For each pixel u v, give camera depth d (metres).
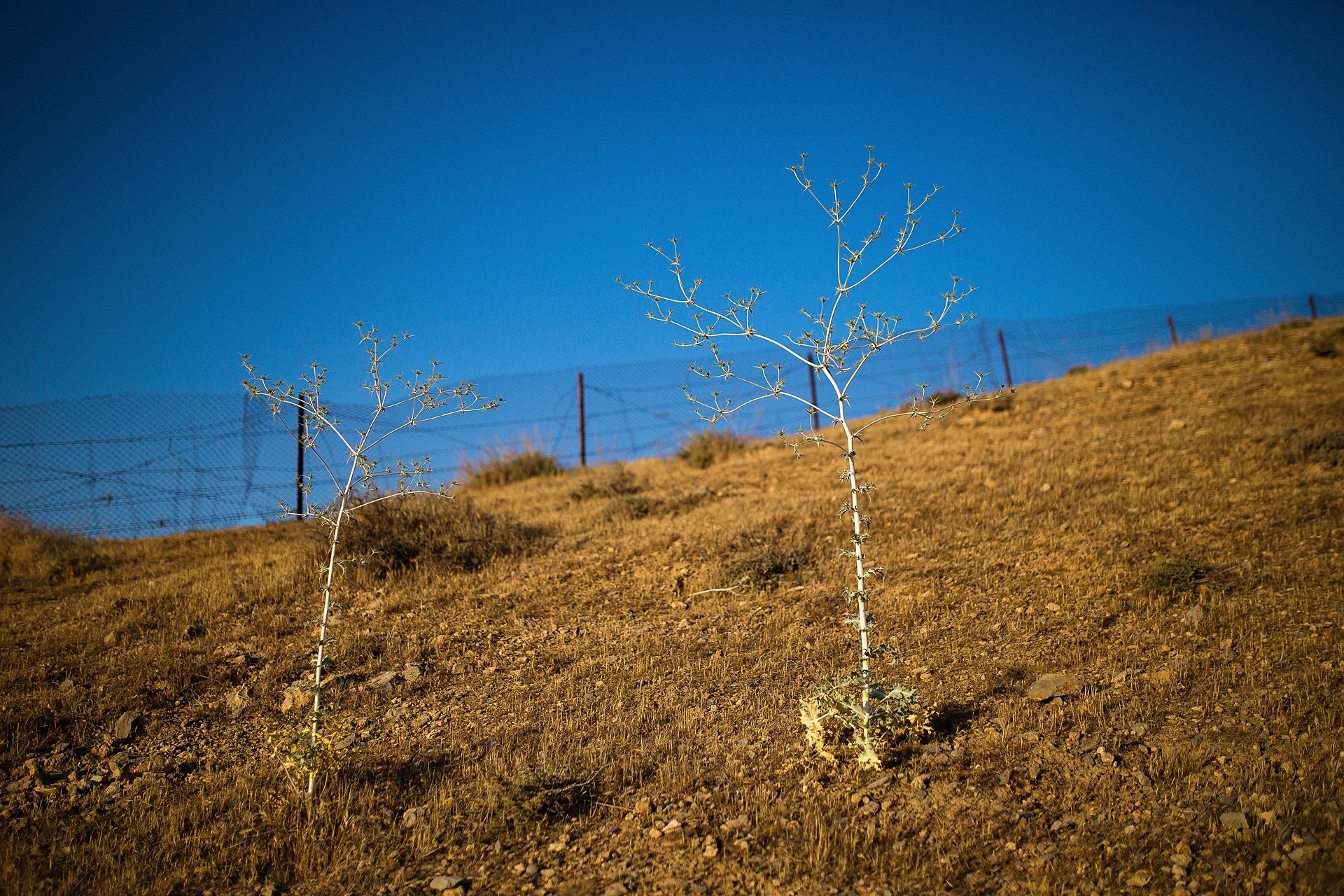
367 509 10.78
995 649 6.52
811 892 3.80
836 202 5.21
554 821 4.60
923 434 16.56
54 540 12.51
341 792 5.00
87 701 6.50
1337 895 3.31
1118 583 7.46
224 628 8.31
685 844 4.27
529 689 6.71
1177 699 5.24
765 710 5.87
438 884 4.09
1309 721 4.70
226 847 4.52
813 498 12.16
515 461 18.25
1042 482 11.55
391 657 7.46
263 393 5.23
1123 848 3.86
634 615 8.41
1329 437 10.89
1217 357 18.64
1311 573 7.04
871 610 7.71
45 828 4.79
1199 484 10.23
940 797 4.50
